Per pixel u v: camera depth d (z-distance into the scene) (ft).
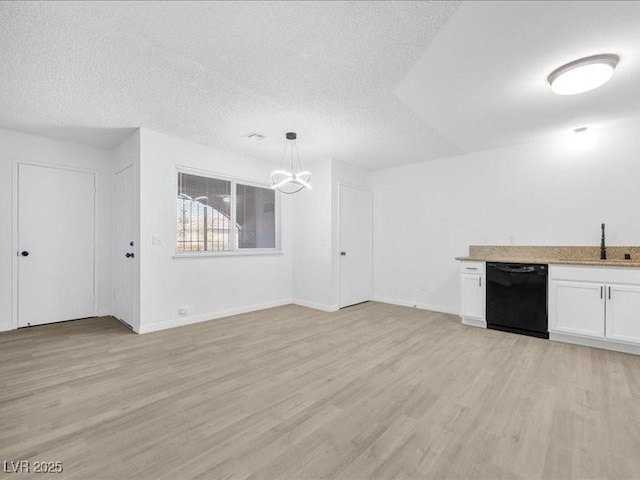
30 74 7.48
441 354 9.22
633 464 4.67
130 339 10.52
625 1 5.08
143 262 11.25
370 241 17.42
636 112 9.64
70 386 7.13
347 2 5.23
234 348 9.71
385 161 15.64
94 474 4.46
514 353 9.30
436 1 5.20
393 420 5.85
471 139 12.19
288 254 16.75
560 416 5.96
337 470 4.58
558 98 8.69
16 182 11.66
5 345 9.88
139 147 11.19
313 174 15.83
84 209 13.29
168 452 4.94
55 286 12.60
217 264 13.57
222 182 13.99
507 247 13.10
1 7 5.25
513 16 5.52
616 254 10.82
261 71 7.39
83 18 5.58
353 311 14.87
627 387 7.13
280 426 5.65
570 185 11.75
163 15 5.53
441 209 14.97
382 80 7.80
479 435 5.39
